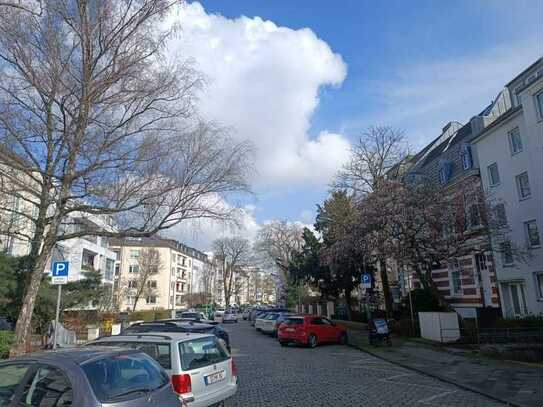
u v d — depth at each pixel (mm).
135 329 13766
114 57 14328
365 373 13266
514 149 24391
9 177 13711
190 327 13602
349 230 23203
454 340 19234
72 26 13906
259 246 64625
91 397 4520
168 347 7305
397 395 10031
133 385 5004
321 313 44031
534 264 22672
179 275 90500
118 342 7691
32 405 4672
